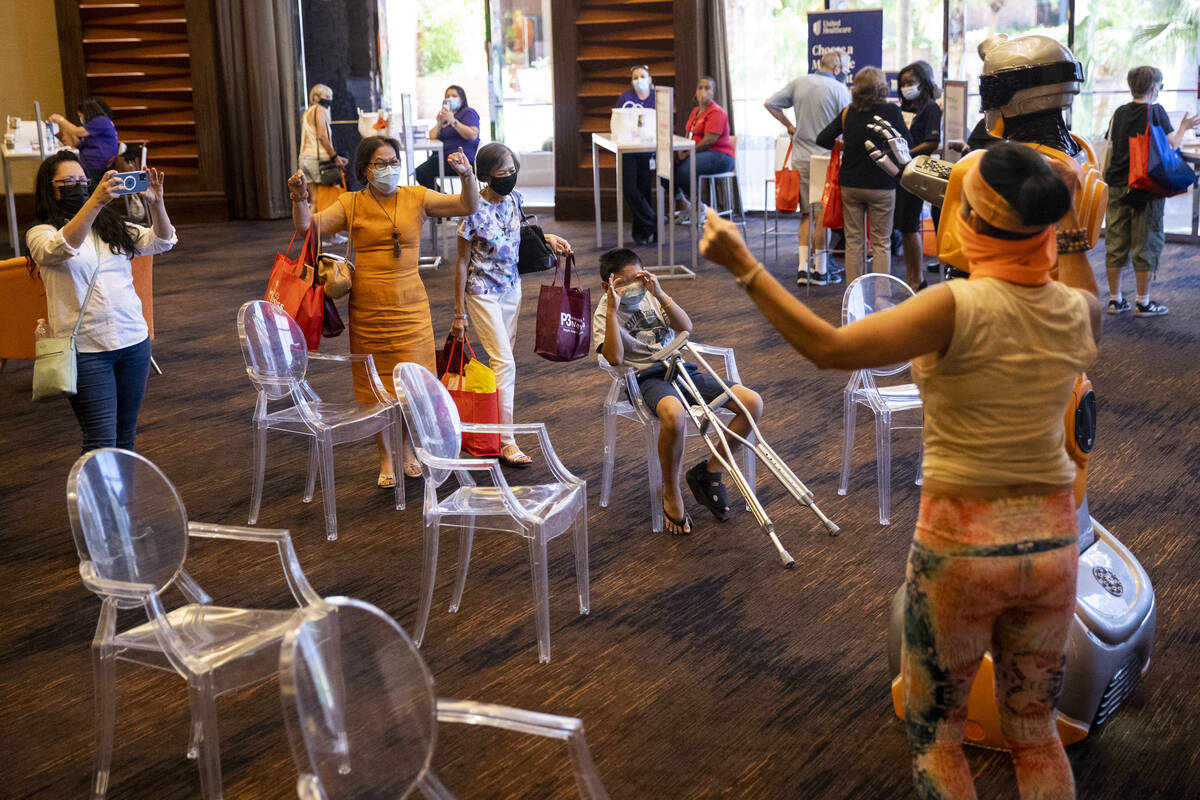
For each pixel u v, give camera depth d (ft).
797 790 8.65
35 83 39.37
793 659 10.61
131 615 11.98
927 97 25.73
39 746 9.53
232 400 19.69
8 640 11.44
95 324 13.03
